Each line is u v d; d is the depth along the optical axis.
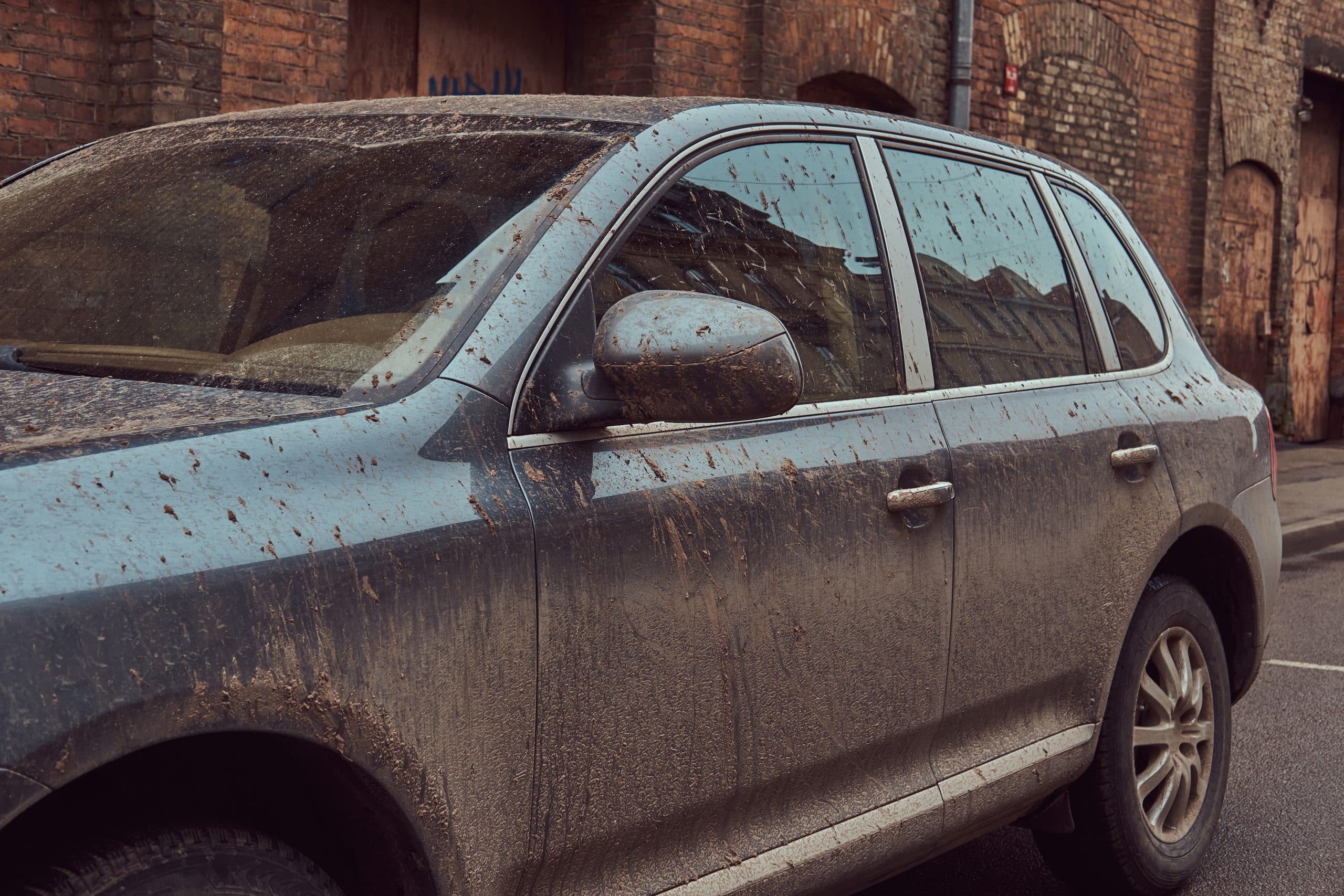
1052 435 3.21
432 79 9.36
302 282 2.36
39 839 1.69
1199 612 3.85
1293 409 18.05
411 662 1.91
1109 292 3.75
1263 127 16.77
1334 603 8.22
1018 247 3.44
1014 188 3.53
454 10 9.44
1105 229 3.89
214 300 2.39
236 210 2.57
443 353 2.13
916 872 4.06
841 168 2.95
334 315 2.27
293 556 1.81
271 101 7.59
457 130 2.63
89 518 1.68
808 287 2.75
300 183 2.59
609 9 9.98
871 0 11.48
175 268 2.49
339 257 2.38
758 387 2.07
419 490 1.98
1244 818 4.51
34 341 2.42
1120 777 3.53
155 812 1.78
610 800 2.20
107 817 1.74
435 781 1.95
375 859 2.00
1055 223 3.64
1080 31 14.02
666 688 2.28
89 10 7.01
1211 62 15.78
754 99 2.86
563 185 2.39
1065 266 3.61
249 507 1.81
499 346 2.16
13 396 2.04
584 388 2.20
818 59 11.06
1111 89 14.57
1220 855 4.18
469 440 2.07
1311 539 10.40
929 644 2.82
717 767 2.38
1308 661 6.71
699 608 2.33
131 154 2.96
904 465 2.77
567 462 2.19
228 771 1.88
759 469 2.48
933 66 12.37
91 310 2.47
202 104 7.18
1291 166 17.39
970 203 3.32
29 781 1.54
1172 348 3.96
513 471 2.11
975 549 2.93
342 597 1.84
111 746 1.61
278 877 1.83
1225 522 3.84
